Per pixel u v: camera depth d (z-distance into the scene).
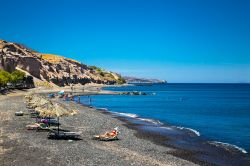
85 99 126.94
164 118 71.81
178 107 101.06
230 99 146.38
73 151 32.12
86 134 43.06
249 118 73.19
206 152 36.66
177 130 52.50
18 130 41.50
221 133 51.97
